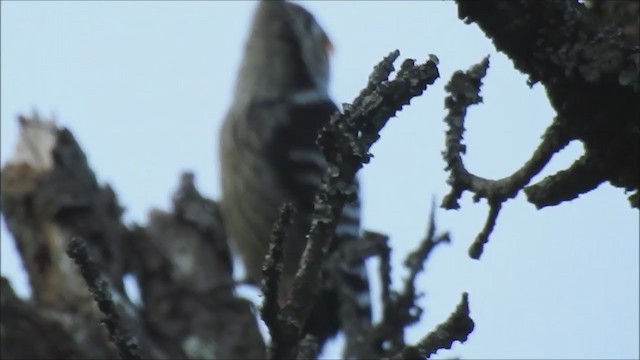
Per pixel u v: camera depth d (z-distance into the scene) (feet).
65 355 38.34
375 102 20.02
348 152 20.07
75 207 43.50
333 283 41.11
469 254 22.76
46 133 45.42
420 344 21.29
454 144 22.88
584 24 19.99
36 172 44.29
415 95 20.07
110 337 21.21
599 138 20.74
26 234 43.34
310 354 20.81
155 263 46.75
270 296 20.10
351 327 34.35
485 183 22.52
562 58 19.93
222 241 48.42
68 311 40.06
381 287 33.47
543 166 21.84
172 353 44.04
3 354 38.04
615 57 19.80
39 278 42.11
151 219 48.80
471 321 21.20
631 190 21.11
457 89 23.00
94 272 21.20
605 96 20.18
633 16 21.85
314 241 20.20
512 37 20.10
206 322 45.27
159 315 45.44
